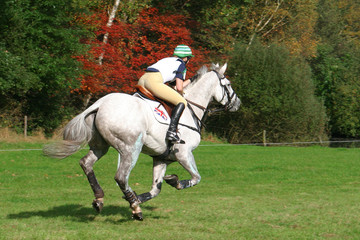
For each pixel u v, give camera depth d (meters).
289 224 6.56
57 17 19.66
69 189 10.02
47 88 20.41
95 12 23.53
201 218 6.87
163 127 6.11
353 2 47.00
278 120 27.20
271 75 27.19
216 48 29.20
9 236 5.28
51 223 6.16
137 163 14.97
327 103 32.41
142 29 25.17
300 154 19.14
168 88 6.16
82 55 20.80
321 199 9.05
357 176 13.16
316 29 43.72
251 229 6.14
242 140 27.94
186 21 28.34
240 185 11.16
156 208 7.73
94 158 6.07
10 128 20.78
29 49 18.97
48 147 5.65
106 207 7.71
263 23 30.75
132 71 22.12
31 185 10.52
